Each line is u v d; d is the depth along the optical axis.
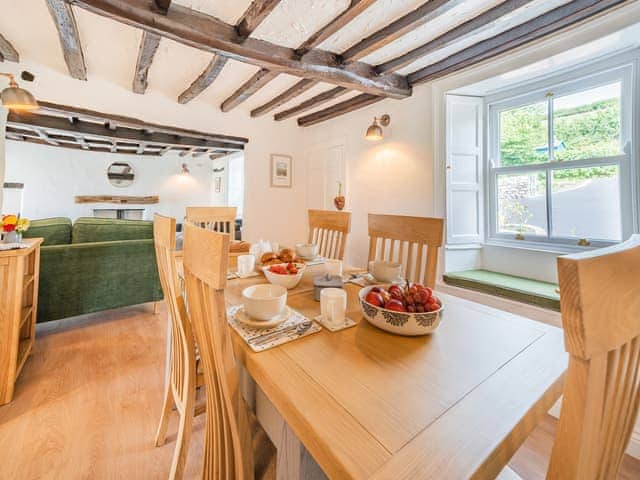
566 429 0.44
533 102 2.40
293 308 1.08
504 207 2.62
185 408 1.14
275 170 4.31
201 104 3.69
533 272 2.39
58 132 3.75
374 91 2.78
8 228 1.93
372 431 0.50
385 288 1.17
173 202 7.77
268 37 2.18
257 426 0.96
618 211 1.98
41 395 1.74
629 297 0.47
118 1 1.67
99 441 1.43
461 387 0.63
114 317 2.92
